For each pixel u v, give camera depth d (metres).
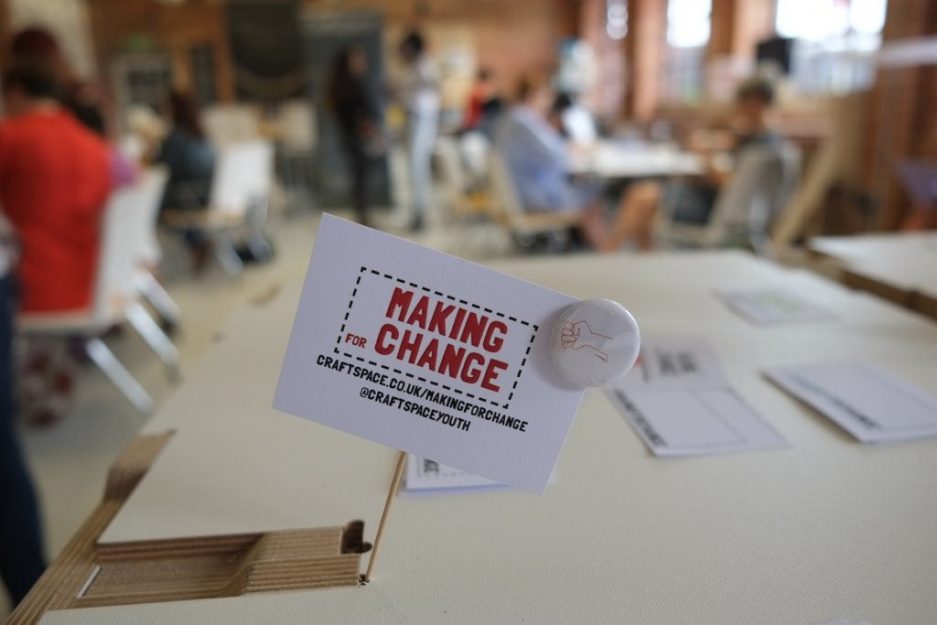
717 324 1.09
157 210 4.11
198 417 0.81
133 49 8.50
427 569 0.55
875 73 3.20
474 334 0.52
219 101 8.84
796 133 4.29
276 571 0.54
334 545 0.57
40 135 2.11
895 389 0.85
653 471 0.69
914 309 1.21
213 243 4.44
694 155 4.70
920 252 1.46
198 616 0.50
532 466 0.54
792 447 0.73
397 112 7.35
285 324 1.13
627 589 0.52
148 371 2.87
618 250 3.84
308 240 5.48
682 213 3.92
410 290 0.52
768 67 3.68
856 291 1.33
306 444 0.75
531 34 9.63
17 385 2.41
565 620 0.49
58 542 1.74
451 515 0.62
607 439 0.75
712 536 0.59
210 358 0.99
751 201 3.26
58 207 2.13
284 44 8.73
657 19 7.43
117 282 2.25
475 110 7.27
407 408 0.53
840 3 4.00
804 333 1.05
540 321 0.51
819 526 0.60
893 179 3.13
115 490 0.70
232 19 8.61
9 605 1.52
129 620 0.50
